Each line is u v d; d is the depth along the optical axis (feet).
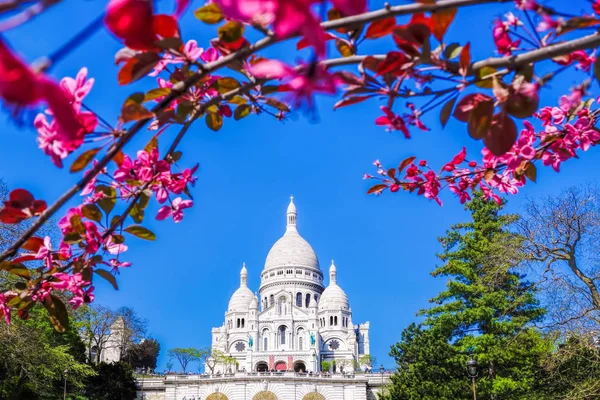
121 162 25.25
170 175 26.78
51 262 27.63
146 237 27.32
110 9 10.46
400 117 21.15
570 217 103.40
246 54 17.66
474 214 167.63
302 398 358.02
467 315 151.12
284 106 25.72
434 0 16.71
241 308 594.65
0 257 20.13
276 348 540.52
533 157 33.19
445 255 168.25
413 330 192.75
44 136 19.21
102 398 291.17
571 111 32.22
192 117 22.53
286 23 9.89
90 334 306.14
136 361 452.35
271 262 622.95
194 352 432.25
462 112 19.88
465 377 151.53
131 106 18.70
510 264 114.21
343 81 19.17
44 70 9.91
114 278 27.63
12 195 22.22
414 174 36.19
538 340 140.56
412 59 18.56
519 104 19.04
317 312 581.12
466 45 18.17
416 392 155.02
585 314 102.68
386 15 16.62
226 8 10.02
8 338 143.23
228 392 358.84
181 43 18.02
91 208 26.11
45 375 165.99
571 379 120.37
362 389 364.38
